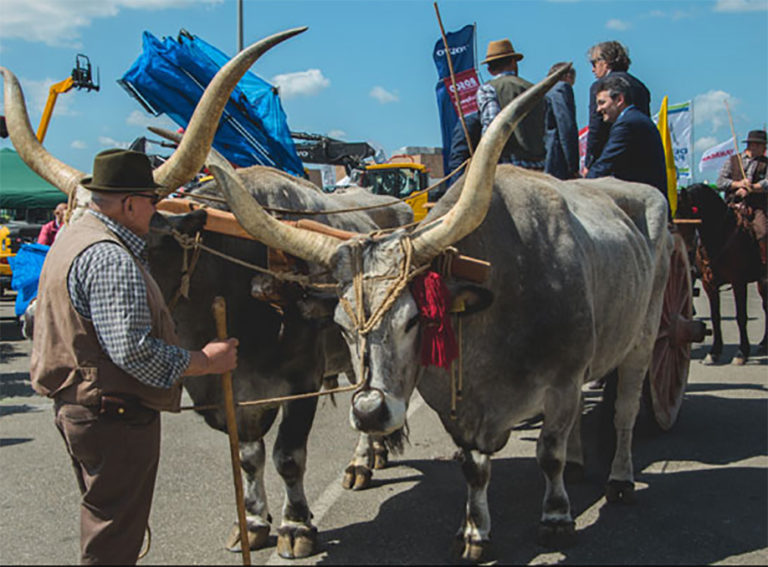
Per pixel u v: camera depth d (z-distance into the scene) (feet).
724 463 17.78
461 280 12.10
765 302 31.60
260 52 11.57
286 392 13.92
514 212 13.37
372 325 11.14
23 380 28.81
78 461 10.14
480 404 13.21
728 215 29.84
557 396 13.26
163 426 21.83
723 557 12.82
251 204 12.32
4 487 16.80
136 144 24.32
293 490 13.55
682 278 20.15
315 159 58.90
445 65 22.36
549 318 12.96
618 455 15.66
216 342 10.82
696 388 25.43
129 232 10.38
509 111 11.57
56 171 12.39
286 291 13.09
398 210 21.29
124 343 9.46
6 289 50.75
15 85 12.99
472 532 12.91
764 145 32.19
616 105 20.24
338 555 13.32
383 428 10.92
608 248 14.76
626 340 15.46
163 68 18.57
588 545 13.38
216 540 13.99
